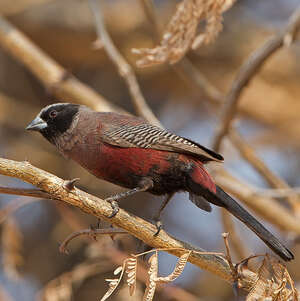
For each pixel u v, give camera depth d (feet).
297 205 36.50
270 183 37.22
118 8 50.03
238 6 53.36
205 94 40.45
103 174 27.17
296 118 52.24
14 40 39.34
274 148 53.06
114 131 26.43
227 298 45.44
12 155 46.24
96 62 51.08
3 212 28.63
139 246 24.44
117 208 22.04
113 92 51.98
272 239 24.04
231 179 37.50
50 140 28.43
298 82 51.72
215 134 35.40
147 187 26.18
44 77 39.09
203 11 25.89
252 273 21.26
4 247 30.42
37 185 21.18
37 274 43.65
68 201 21.43
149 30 49.65
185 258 19.30
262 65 32.32
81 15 49.06
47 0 49.83
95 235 22.44
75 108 28.09
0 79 50.62
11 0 49.34
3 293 32.58
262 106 51.85
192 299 31.89
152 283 18.84
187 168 26.03
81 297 41.27
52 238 44.60
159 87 52.29
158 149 25.96
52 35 49.47
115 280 18.66
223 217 35.24
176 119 52.90
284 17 54.90
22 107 48.67
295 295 19.36
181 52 26.12
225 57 51.42
